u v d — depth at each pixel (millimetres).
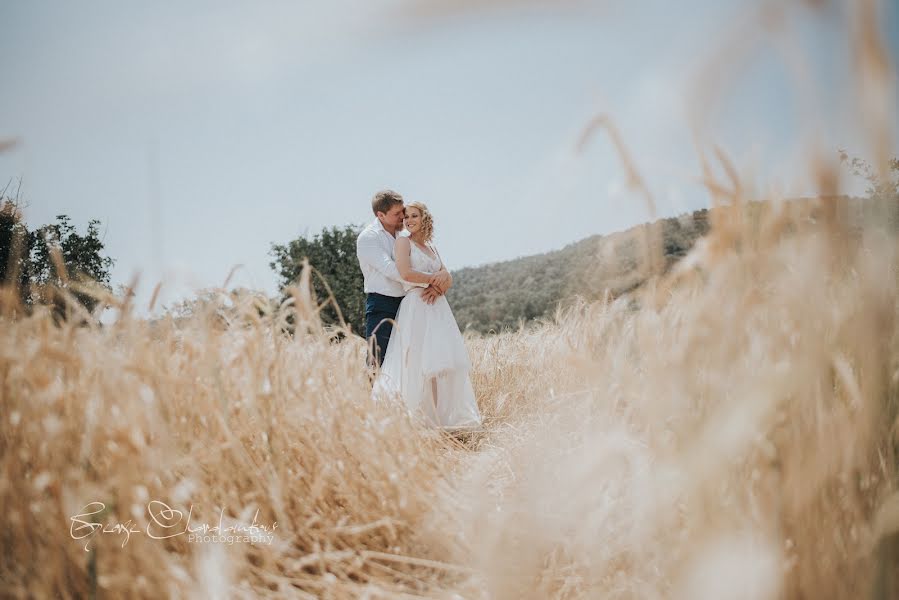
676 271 958
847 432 896
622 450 1158
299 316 1800
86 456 1280
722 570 782
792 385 847
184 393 1630
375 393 2336
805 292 868
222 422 1552
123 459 1287
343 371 2043
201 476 1564
